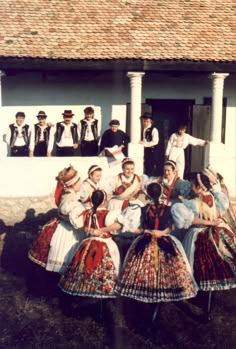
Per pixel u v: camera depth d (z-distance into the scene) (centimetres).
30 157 902
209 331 504
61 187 554
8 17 970
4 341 484
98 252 507
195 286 506
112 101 1027
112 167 917
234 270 520
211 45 954
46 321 516
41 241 556
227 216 655
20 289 575
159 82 1041
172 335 496
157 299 485
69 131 943
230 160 969
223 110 1040
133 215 512
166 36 964
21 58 894
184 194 588
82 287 499
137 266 496
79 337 491
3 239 732
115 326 502
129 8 1022
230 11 1041
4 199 870
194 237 527
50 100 1018
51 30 952
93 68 916
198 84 1046
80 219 519
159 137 1040
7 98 1005
